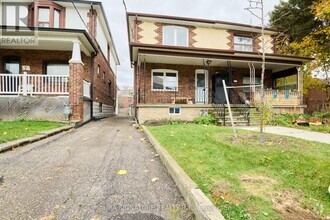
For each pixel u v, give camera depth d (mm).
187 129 7051
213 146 4379
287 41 15398
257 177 2660
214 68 13328
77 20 12234
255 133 6082
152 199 2289
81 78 9320
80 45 9883
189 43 13531
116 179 2871
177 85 12750
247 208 1893
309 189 2322
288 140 5098
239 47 14516
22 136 5402
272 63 11984
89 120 11102
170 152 3873
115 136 6441
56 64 11172
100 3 12289
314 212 1869
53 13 11672
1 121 8242
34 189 2523
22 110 8836
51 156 4016
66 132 7090
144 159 3877
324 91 15172
